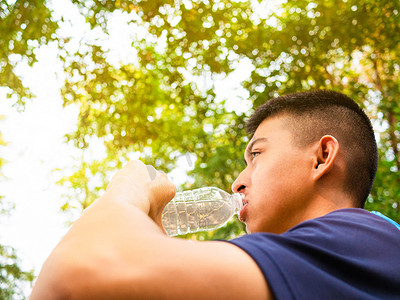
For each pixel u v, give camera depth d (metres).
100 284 0.76
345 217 1.05
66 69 6.35
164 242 0.82
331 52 6.82
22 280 7.66
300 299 0.81
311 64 6.72
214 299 0.78
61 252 0.81
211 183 6.75
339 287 0.85
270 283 0.80
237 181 1.38
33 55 6.21
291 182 1.28
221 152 6.71
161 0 6.17
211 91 6.85
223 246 0.85
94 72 6.44
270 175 1.30
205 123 7.19
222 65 6.72
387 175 6.01
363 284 0.91
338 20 6.67
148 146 7.09
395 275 0.95
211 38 6.59
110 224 0.86
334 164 1.29
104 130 6.80
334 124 1.35
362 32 6.68
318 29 6.70
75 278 0.77
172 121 7.16
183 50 6.61
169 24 6.36
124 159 7.04
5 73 6.24
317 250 0.90
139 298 0.76
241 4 6.53
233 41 6.67
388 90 6.98
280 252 0.85
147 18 6.27
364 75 7.55
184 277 0.78
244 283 0.80
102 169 7.20
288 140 1.33
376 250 0.97
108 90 6.58
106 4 6.11
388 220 1.13
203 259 0.80
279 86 6.65
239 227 6.80
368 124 1.46
